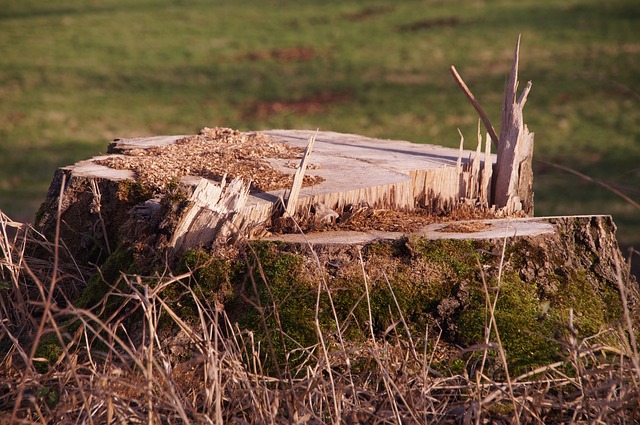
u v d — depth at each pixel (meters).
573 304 4.84
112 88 32.62
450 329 4.50
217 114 28.52
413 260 4.73
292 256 4.68
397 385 3.95
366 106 29.08
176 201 4.88
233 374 3.95
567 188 17.22
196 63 37.22
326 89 32.09
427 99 29.56
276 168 5.97
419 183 5.84
